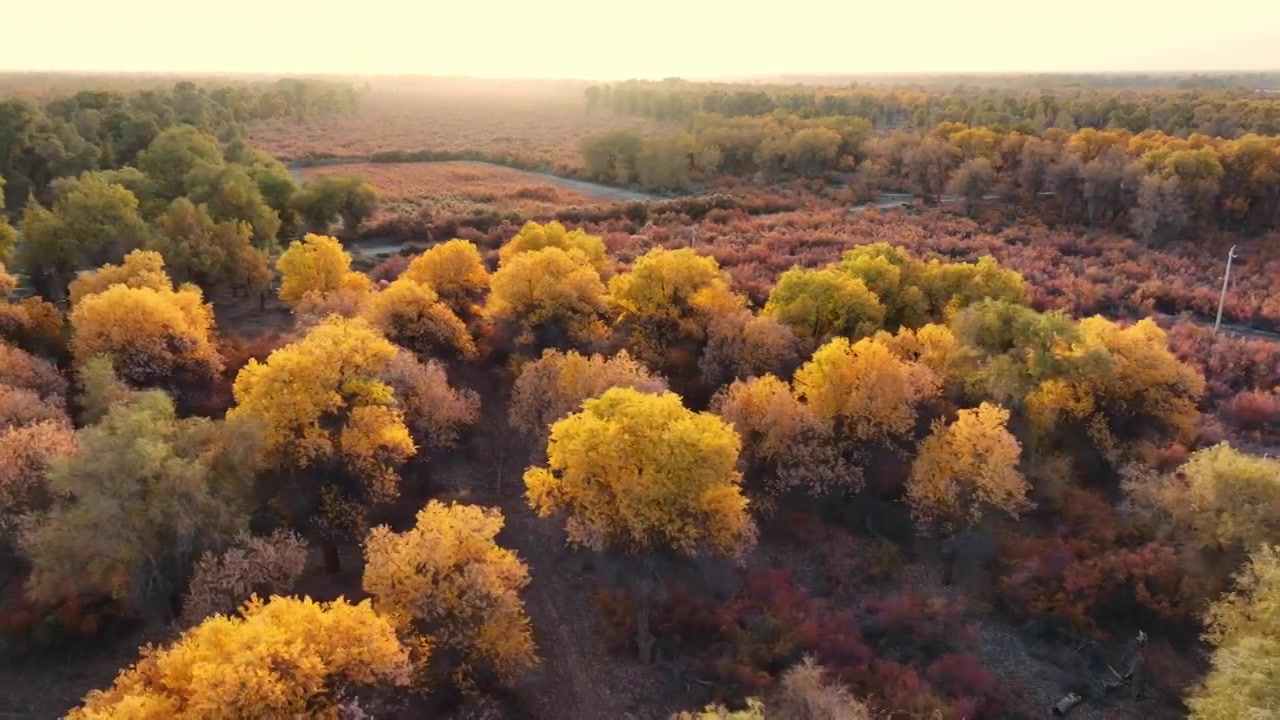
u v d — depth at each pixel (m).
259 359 56.03
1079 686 34.00
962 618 37.94
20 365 44.53
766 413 42.38
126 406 36.19
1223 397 58.84
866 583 40.12
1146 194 103.25
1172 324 75.25
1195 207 107.06
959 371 47.66
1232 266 93.94
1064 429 46.00
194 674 23.19
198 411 48.69
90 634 32.91
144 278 55.50
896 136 157.62
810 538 42.75
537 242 69.25
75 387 49.38
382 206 117.00
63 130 110.50
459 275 62.59
